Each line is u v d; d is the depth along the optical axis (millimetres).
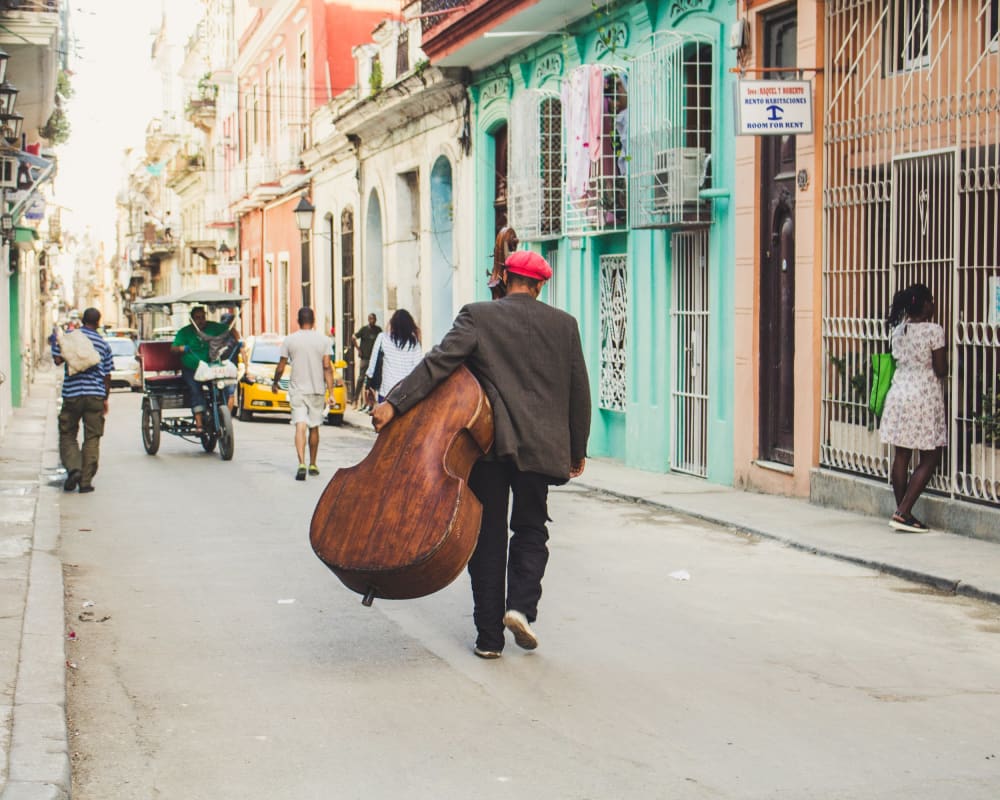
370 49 26594
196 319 17094
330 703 5809
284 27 35938
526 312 6324
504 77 19594
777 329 12477
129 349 37688
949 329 9867
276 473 15242
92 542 10242
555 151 17453
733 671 6316
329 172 31359
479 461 6383
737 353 12984
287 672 6336
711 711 5660
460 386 6215
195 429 17469
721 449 13391
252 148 41219
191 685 6125
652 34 14438
